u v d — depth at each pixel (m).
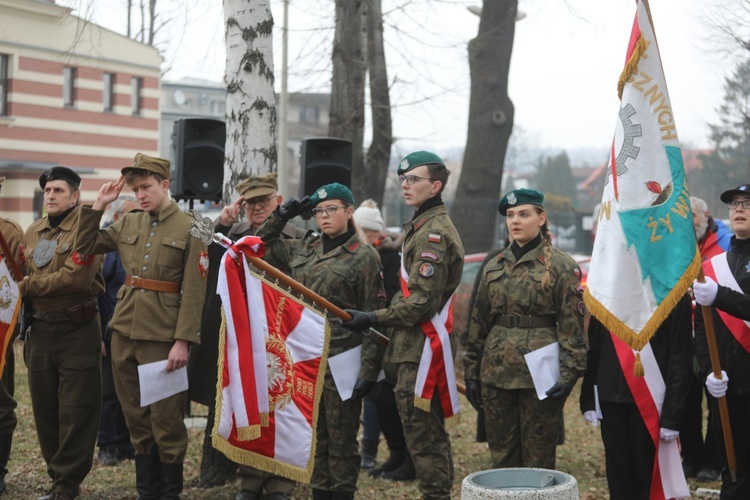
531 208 5.70
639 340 5.15
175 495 5.87
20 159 24.33
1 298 6.23
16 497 6.47
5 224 6.58
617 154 5.30
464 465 8.10
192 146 7.57
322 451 6.12
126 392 5.95
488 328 5.92
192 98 41.81
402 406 5.77
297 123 24.53
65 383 6.20
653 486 5.51
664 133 5.28
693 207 7.73
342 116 14.20
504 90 17.02
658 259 5.20
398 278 7.79
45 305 6.20
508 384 5.64
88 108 25.92
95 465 7.51
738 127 26.75
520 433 5.73
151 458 5.95
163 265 5.89
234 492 6.73
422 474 5.73
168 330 5.84
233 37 7.42
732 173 40.78
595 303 5.23
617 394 5.55
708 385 5.43
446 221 5.79
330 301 6.02
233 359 5.23
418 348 5.74
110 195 5.94
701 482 7.37
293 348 5.60
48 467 6.43
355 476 6.09
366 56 14.17
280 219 6.20
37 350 6.24
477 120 17.00
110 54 26.39
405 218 30.58
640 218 5.22
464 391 6.07
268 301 5.50
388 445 7.46
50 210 6.35
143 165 5.91
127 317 5.88
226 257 5.30
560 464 8.29
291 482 6.07
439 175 5.81
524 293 5.65
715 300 5.25
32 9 23.30
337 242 6.15
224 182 7.48
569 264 5.66
